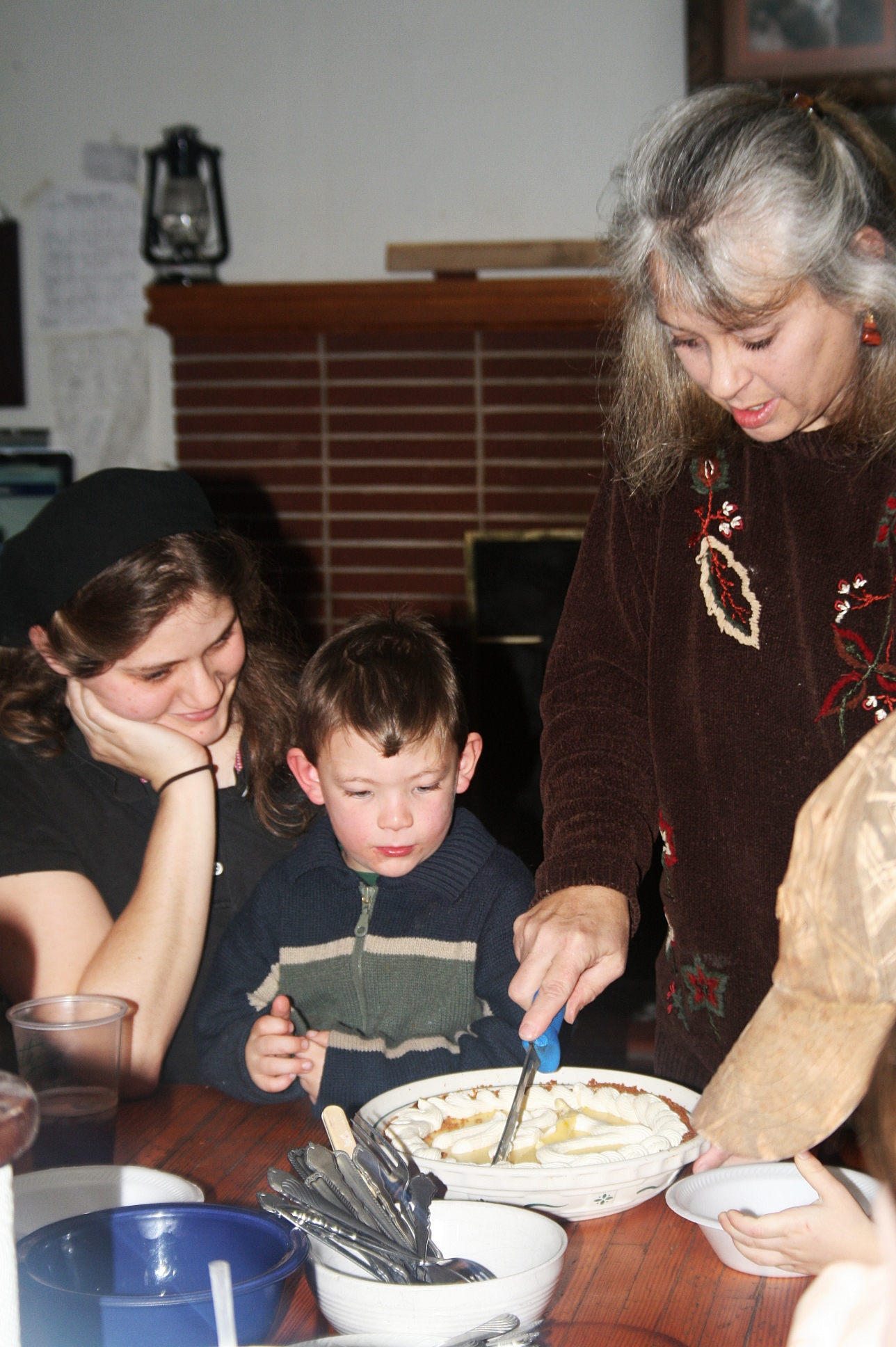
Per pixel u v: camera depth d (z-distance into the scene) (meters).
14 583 1.21
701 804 1.04
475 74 3.00
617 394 1.09
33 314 3.21
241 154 3.10
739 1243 0.71
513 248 2.94
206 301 2.98
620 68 2.94
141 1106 1.03
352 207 3.08
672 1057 1.12
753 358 0.84
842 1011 0.41
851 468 0.94
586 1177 0.77
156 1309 0.60
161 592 1.16
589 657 1.14
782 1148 0.44
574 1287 0.73
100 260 3.17
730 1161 0.83
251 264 3.13
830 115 0.86
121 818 1.29
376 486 3.06
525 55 2.97
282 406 3.06
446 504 3.04
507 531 3.03
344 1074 1.16
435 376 3.00
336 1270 0.65
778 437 0.90
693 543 1.04
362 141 3.06
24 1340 0.63
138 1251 0.70
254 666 1.36
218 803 1.33
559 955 0.94
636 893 1.04
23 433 3.23
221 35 3.08
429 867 1.26
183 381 3.09
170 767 1.23
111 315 3.19
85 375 3.20
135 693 1.20
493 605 3.03
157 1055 1.13
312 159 3.08
